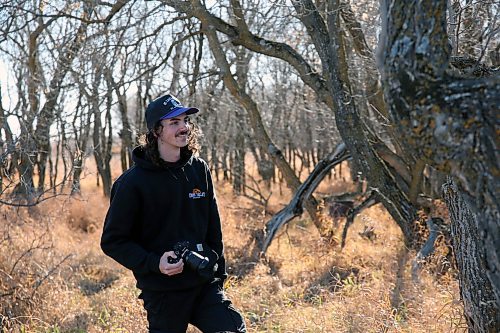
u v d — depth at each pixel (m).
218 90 14.32
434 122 2.52
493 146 2.41
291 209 10.70
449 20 5.80
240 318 3.86
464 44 6.86
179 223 3.82
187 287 3.76
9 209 8.61
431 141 2.55
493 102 2.43
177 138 3.75
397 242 9.86
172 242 3.80
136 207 3.75
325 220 10.84
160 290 3.74
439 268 7.57
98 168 21.89
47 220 10.86
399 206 9.47
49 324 6.67
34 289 7.04
